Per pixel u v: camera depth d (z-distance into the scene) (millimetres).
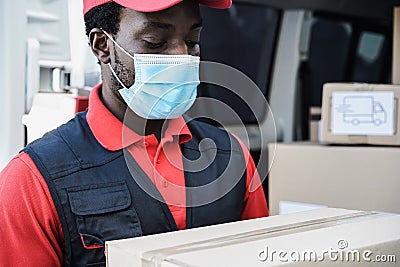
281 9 2992
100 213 1083
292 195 1885
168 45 1133
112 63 1161
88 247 1075
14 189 1063
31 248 1058
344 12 3168
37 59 1698
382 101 1773
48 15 1772
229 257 707
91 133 1160
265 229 843
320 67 3246
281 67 3051
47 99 1646
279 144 1929
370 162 1752
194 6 1144
